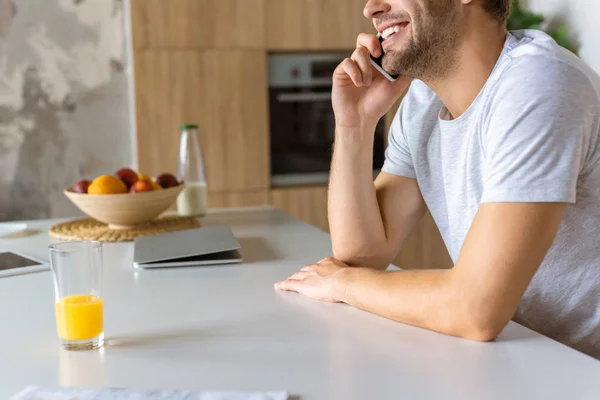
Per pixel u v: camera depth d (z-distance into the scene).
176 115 3.41
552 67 1.05
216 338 1.02
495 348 0.96
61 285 1.00
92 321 0.99
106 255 1.59
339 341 1.00
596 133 1.08
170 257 1.46
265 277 1.37
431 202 1.46
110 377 0.89
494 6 1.20
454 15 1.19
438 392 0.82
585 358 0.91
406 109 1.48
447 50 1.22
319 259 1.51
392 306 1.06
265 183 3.59
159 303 1.21
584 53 3.30
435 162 1.42
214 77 3.44
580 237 1.18
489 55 1.22
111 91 3.76
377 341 0.99
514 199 1.00
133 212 1.80
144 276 1.40
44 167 3.71
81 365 0.93
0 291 1.31
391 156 1.53
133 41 3.30
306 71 3.62
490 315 0.97
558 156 1.00
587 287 1.21
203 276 1.39
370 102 1.41
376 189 1.52
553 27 3.47
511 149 1.02
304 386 0.84
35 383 0.88
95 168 3.79
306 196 3.66
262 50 3.49
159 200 1.82
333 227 1.45
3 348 1.00
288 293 1.25
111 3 3.69
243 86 3.49
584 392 0.81
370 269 1.17
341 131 1.43
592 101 1.06
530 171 1.00
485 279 0.98
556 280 1.22
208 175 3.50
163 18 3.33
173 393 0.81
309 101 3.64
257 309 1.16
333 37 3.59
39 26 3.61
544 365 0.89
